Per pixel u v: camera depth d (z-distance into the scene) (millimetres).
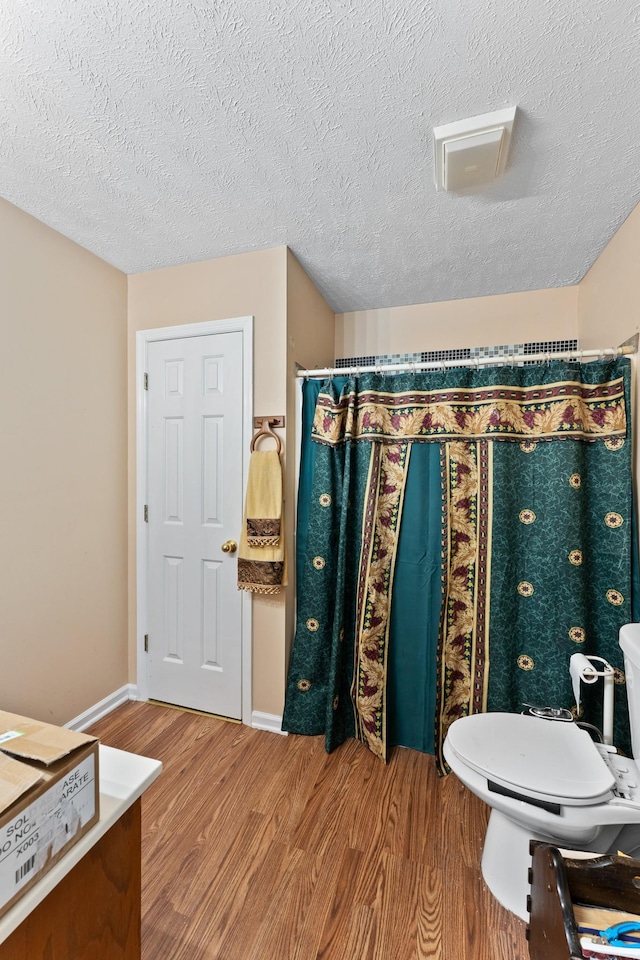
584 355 1632
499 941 1061
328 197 1516
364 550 1838
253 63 1012
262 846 1328
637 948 668
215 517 2018
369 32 936
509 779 1112
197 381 2035
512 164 1331
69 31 942
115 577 2119
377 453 1841
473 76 1035
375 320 2600
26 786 482
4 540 1596
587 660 1457
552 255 1912
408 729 1841
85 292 1917
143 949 1035
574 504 1596
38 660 1729
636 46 943
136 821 674
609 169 1345
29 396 1681
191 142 1266
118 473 2133
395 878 1227
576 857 807
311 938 1063
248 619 1942
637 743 1210
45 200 1562
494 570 1674
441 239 1783
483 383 1727
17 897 463
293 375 1950
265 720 1936
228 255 1950
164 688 2133
